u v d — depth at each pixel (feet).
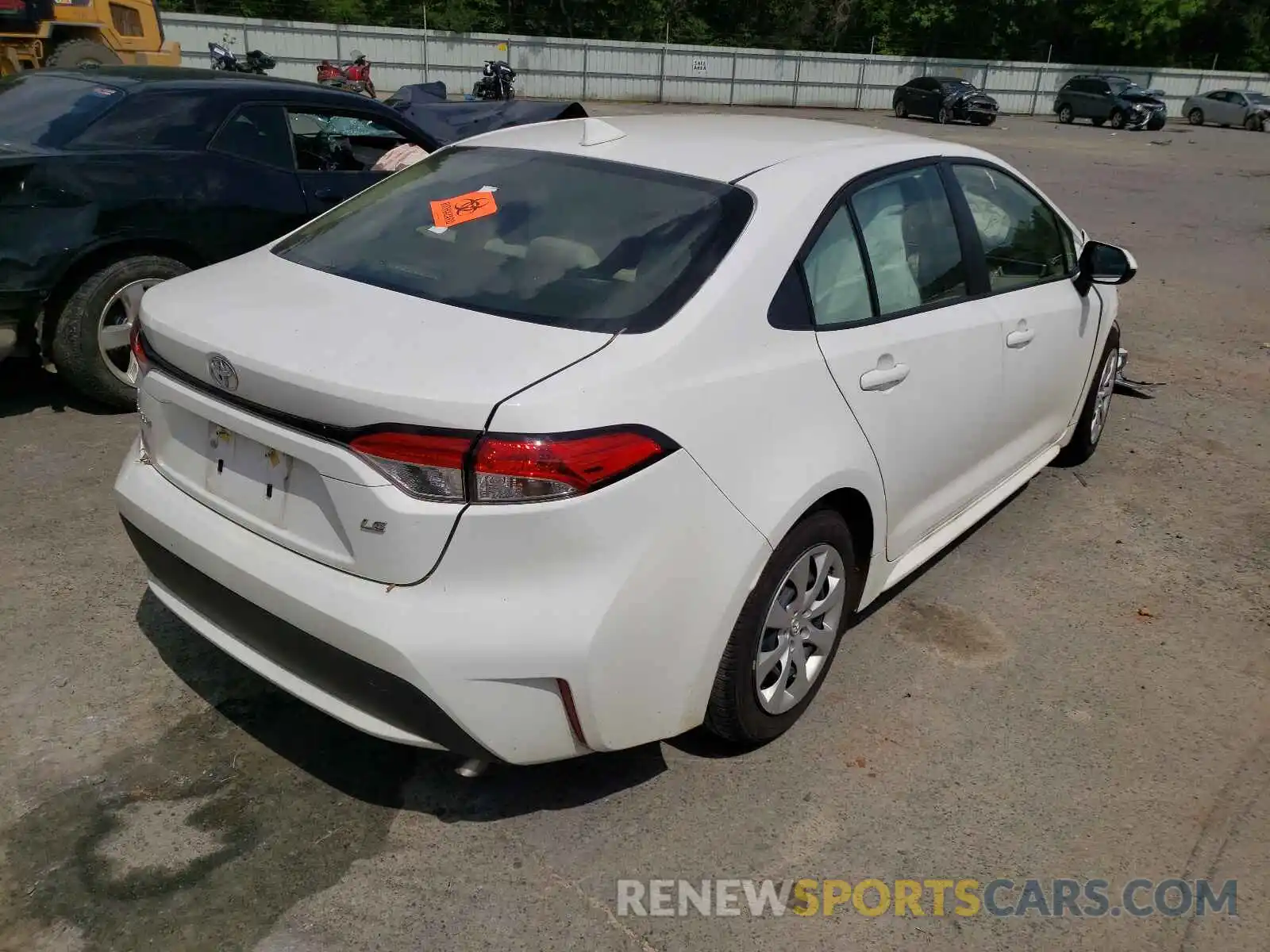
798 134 11.38
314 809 8.93
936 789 9.61
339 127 20.51
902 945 7.94
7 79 19.72
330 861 8.40
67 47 37.58
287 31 113.70
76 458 15.61
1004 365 12.55
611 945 7.77
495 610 7.38
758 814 9.16
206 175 17.61
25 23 37.52
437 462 7.19
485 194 10.21
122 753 9.48
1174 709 11.05
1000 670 11.55
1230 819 9.45
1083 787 9.77
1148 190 57.36
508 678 7.47
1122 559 14.38
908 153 11.50
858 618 12.47
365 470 7.38
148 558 9.34
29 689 10.27
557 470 7.22
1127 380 22.39
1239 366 23.86
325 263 9.84
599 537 7.47
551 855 8.57
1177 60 169.17
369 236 10.19
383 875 8.29
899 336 10.44
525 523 7.26
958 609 12.80
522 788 9.30
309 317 8.45
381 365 7.55
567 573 7.47
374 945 7.66
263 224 18.44
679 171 9.93
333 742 9.77
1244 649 12.30
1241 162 78.54
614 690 7.89
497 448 7.15
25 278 15.57
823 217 9.80
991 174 13.08
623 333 8.12
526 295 8.66
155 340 8.96
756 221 9.26
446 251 9.56
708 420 8.17
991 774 9.85
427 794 9.18
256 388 7.88
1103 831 9.22
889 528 10.88
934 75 136.77
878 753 10.04
